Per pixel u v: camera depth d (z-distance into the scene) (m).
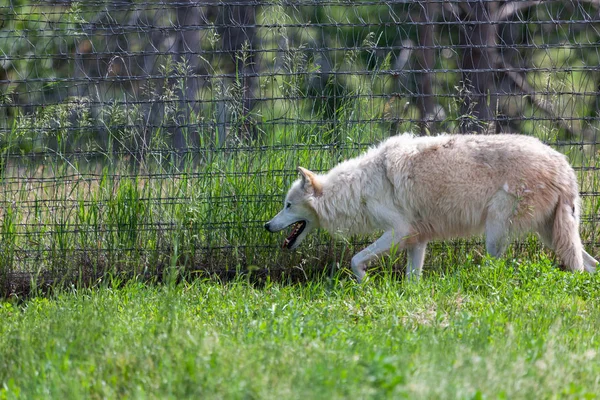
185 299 20.70
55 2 26.92
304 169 24.38
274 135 25.83
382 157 24.08
